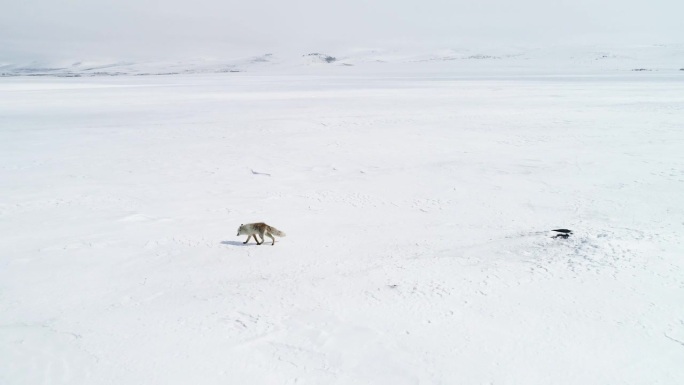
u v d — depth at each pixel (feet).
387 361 19.95
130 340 22.08
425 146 77.41
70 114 127.44
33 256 34.09
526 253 31.14
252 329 22.72
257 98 171.42
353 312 24.08
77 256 34.14
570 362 19.35
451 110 120.57
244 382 18.84
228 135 92.17
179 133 95.30
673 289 24.25
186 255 34.27
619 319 22.11
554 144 75.31
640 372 18.53
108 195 52.75
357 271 29.81
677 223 36.04
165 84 313.32
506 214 43.11
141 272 31.04
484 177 57.31
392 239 36.99
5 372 19.72
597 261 28.25
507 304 24.06
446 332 21.86
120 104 154.61
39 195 52.54
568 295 24.57
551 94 161.17
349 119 107.86
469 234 37.52
